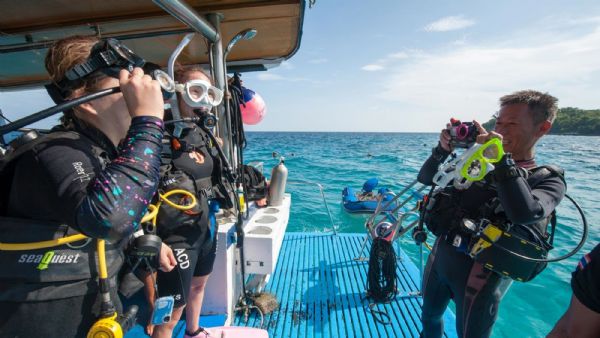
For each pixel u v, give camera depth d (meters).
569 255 1.64
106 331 0.95
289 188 11.92
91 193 0.86
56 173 0.90
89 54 1.06
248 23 2.72
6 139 2.25
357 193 9.27
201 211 1.75
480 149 1.52
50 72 1.11
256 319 2.81
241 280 2.87
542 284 4.62
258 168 3.90
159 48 3.27
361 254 4.05
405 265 3.97
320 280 3.55
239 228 2.36
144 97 0.98
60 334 0.97
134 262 1.29
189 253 1.70
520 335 3.65
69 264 0.96
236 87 2.69
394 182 13.31
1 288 0.92
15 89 3.67
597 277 0.94
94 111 1.05
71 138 0.99
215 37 2.36
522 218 1.49
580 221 7.57
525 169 1.75
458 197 1.94
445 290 2.08
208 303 2.49
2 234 0.93
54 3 2.27
